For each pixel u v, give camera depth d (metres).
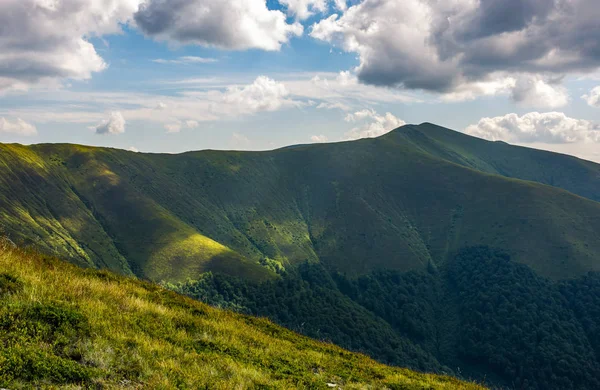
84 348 10.49
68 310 11.75
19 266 14.36
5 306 10.80
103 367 9.96
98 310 12.82
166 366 10.84
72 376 9.23
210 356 12.80
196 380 10.57
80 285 14.66
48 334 10.67
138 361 10.70
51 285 13.36
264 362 14.04
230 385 10.79
